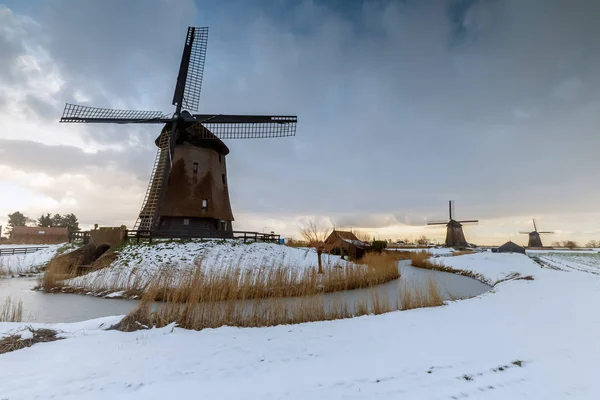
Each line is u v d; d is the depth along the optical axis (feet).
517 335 21.11
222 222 78.79
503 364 16.02
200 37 76.23
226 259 57.57
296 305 29.68
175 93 71.77
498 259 90.99
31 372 14.93
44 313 32.40
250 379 14.64
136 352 17.92
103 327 22.85
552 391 13.08
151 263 53.36
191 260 55.26
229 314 26.13
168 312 25.23
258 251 65.82
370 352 18.26
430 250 157.69
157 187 68.03
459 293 49.44
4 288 47.34
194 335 21.97
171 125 70.64
